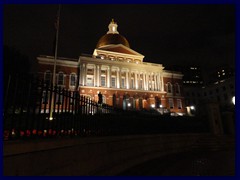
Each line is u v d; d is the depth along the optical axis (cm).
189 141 1675
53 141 391
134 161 933
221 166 882
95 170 596
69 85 4109
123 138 866
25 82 374
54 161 396
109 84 4297
